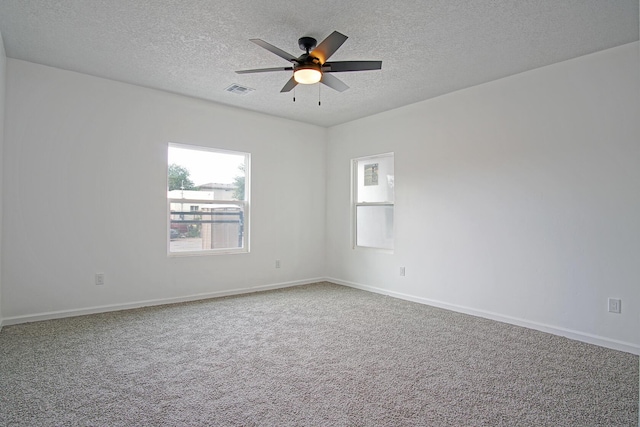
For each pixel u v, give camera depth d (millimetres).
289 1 2461
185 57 3352
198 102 4531
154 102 4203
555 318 3346
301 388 2250
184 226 4543
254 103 4672
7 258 3373
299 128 5578
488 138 3863
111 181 3930
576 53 3174
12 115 3389
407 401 2102
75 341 3008
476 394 2189
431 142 4402
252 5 2512
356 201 5500
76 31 2889
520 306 3584
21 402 2049
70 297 3695
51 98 3586
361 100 4512
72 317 3678
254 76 3783
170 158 4434
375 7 2518
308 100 4535
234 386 2270
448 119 4234
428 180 4430
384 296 4809
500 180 3762
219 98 4484
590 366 2611
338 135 5723
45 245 3561
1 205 3275
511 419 1926
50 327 3350
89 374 2410
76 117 3721
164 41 3047
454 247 4148
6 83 3355
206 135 4598
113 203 3941
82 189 3760
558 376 2443
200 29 2844
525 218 3568
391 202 4984
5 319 3361
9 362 2580
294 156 5516
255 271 5094
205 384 2291
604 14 2570
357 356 2760
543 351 2896
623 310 2965
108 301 3918
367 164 5355
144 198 4141
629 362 2695
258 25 2773
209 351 2834
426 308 4207
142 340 3057
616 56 3031
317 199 5801
